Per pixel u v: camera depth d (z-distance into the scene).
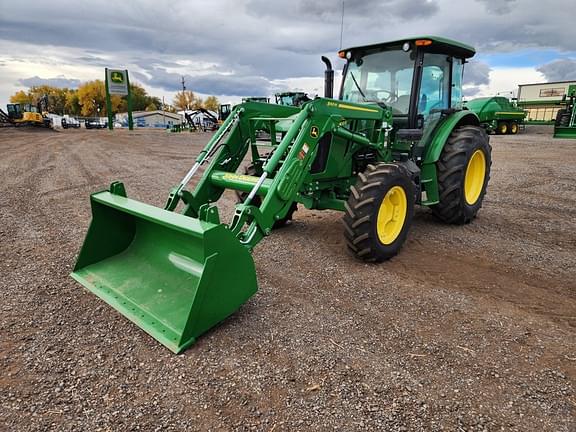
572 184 8.76
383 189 4.20
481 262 4.51
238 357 2.79
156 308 3.15
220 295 2.97
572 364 2.75
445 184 5.52
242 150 4.74
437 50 5.29
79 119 79.56
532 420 2.27
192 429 2.19
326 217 6.33
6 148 17.58
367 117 4.64
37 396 2.40
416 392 2.47
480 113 25.20
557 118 22.39
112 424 2.21
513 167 11.26
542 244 5.09
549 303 3.59
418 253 4.79
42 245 4.95
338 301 3.61
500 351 2.89
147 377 2.58
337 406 2.36
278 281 4.01
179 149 18.23
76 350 2.85
